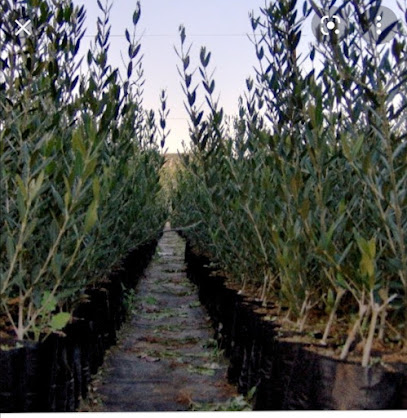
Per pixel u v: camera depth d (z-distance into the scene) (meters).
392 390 1.87
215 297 4.65
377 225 2.21
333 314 2.22
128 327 5.06
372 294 1.92
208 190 3.65
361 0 1.98
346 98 2.38
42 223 2.56
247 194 2.98
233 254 3.93
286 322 2.60
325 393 1.94
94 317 3.39
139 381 3.43
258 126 3.60
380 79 1.94
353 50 2.49
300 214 2.24
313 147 2.25
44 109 2.80
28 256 2.52
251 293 3.54
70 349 2.64
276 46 2.81
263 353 2.57
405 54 2.10
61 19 2.95
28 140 2.51
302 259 2.49
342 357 1.98
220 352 3.99
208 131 3.90
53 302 2.21
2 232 2.44
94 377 3.38
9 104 2.58
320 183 2.21
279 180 2.72
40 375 2.16
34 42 2.75
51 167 2.18
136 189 4.42
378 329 2.32
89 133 2.17
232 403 2.88
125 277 5.47
